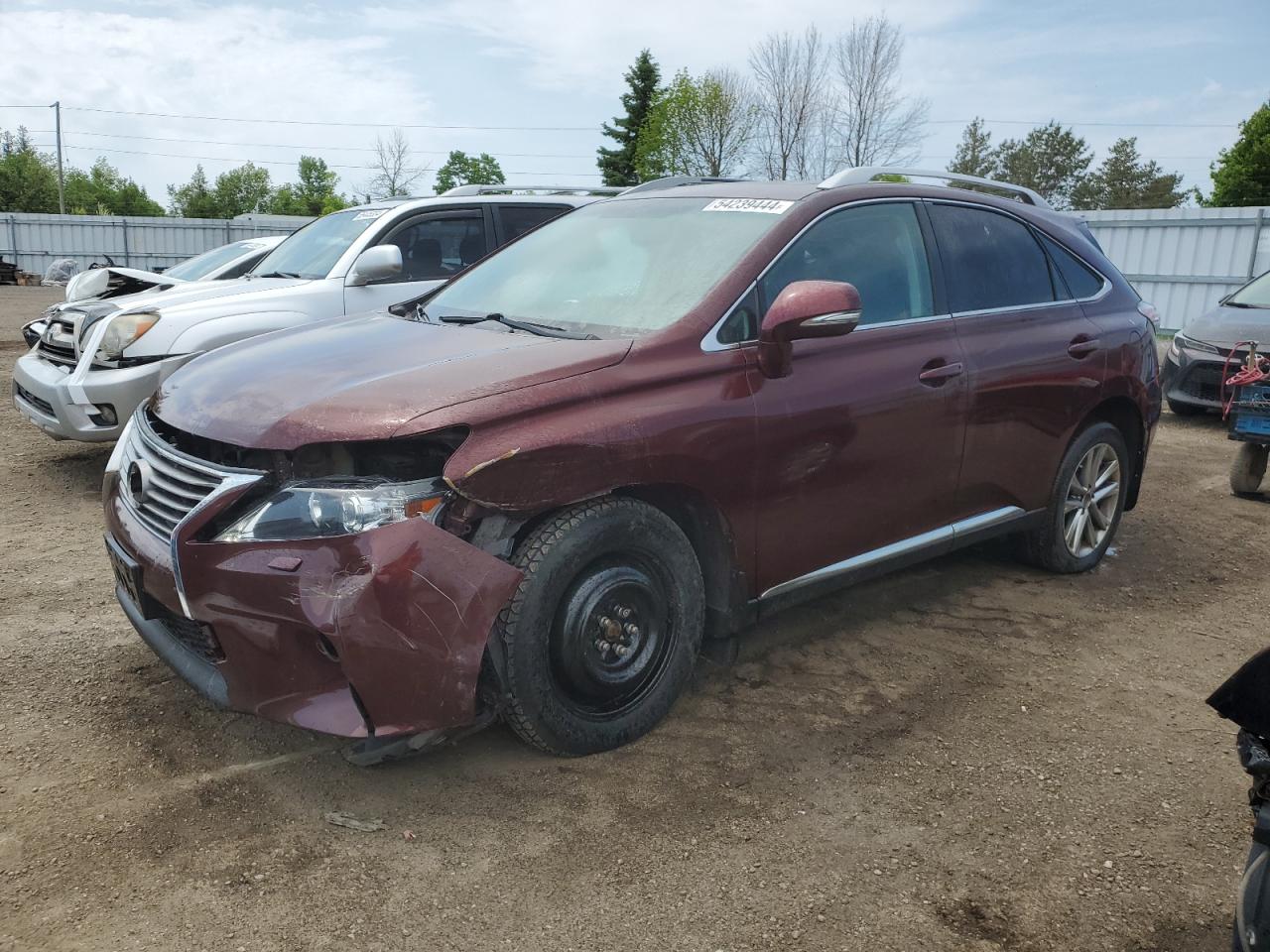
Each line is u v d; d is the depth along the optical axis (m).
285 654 2.65
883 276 3.88
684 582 3.21
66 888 2.47
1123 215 19.77
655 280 3.56
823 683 3.71
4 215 31.86
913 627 4.28
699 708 3.48
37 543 5.14
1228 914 2.52
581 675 2.97
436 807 2.85
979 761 3.20
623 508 3.00
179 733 3.22
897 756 3.21
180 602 2.75
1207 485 7.19
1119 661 4.01
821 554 3.63
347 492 2.62
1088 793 3.04
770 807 2.90
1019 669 3.90
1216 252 18.66
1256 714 1.92
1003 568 5.05
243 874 2.54
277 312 6.31
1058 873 2.66
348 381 2.96
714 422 3.17
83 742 3.15
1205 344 9.46
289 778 2.98
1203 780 3.13
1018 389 4.27
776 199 3.80
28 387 6.30
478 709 2.88
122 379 5.80
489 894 2.50
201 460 2.84
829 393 3.51
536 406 2.83
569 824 2.79
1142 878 2.65
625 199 4.34
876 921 2.45
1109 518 5.06
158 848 2.64
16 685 3.52
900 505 3.87
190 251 34.00
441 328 3.54
